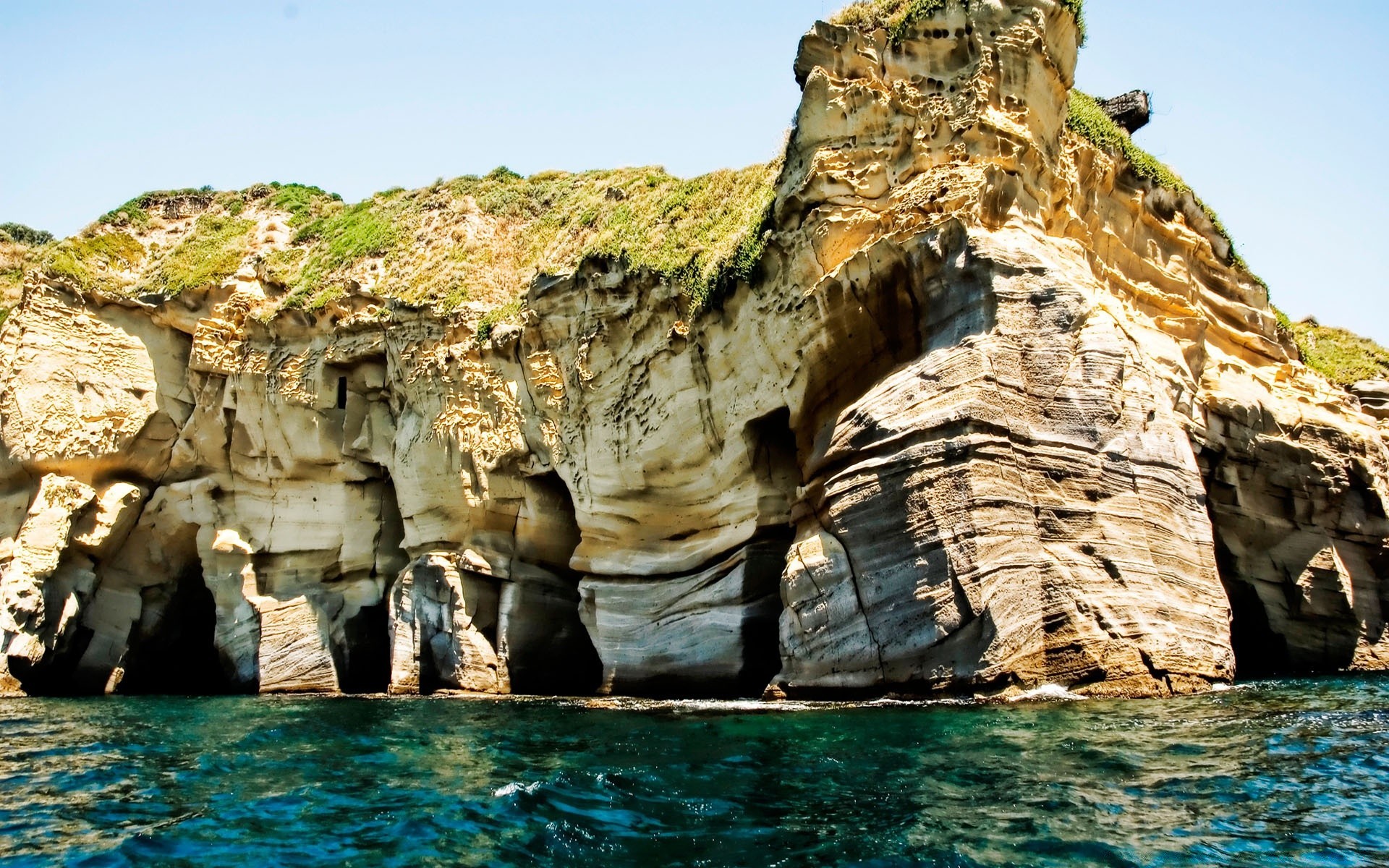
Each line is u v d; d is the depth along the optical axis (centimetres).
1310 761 1047
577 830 932
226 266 3403
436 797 1109
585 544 2478
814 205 2031
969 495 1538
